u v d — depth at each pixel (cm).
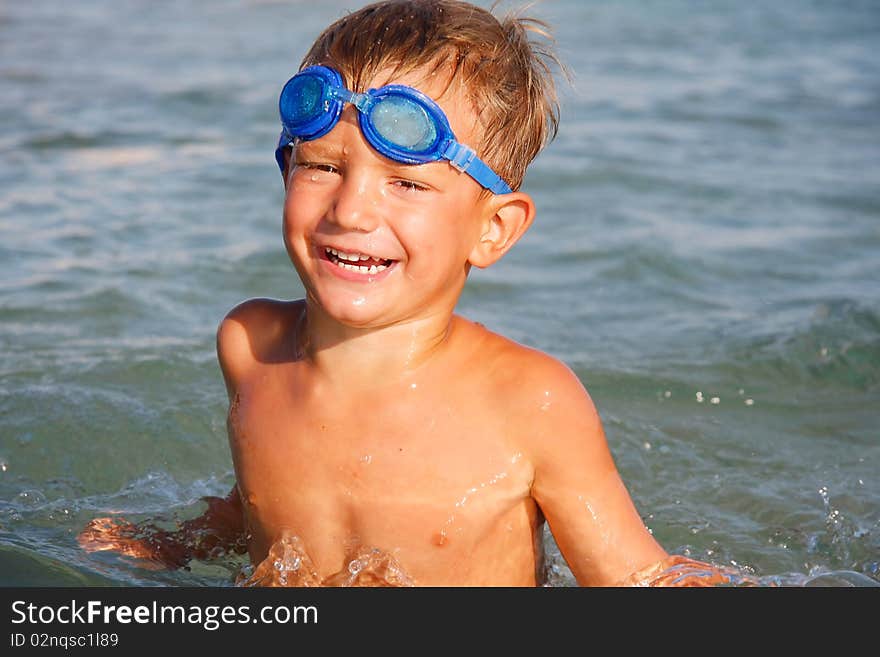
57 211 661
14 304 518
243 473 296
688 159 816
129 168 759
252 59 1158
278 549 287
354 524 282
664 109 973
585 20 1454
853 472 404
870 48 1278
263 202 689
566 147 836
